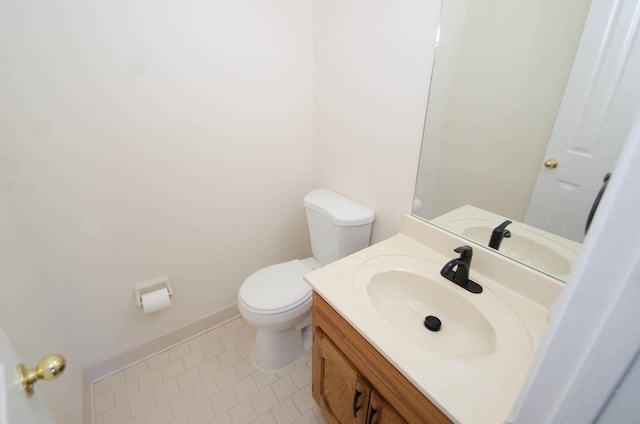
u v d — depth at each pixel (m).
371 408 0.91
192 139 1.47
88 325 1.46
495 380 0.70
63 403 1.13
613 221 0.25
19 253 1.12
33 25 1.03
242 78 1.52
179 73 1.34
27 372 0.56
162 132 1.38
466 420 0.62
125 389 1.51
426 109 1.18
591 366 0.28
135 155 1.35
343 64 1.51
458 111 1.09
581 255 0.29
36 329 1.07
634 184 0.23
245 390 1.51
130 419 1.37
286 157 1.82
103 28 1.14
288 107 1.72
